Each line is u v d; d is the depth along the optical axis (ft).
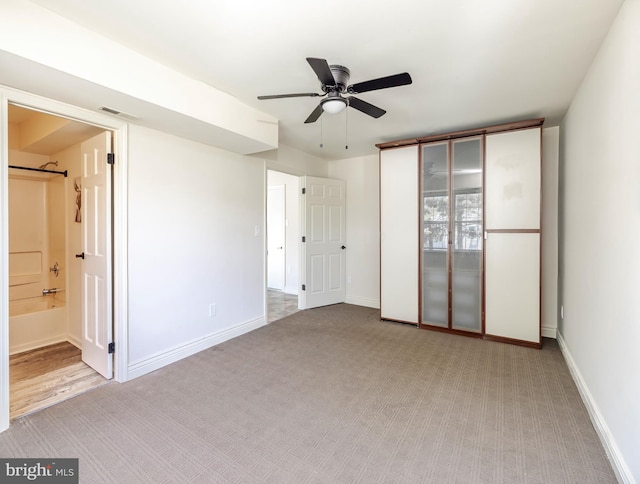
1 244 6.26
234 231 11.87
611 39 5.96
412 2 5.27
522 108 10.07
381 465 5.51
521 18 5.70
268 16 5.64
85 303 9.41
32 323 10.78
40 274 12.46
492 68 7.52
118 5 5.36
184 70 7.62
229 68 7.52
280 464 5.54
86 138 10.06
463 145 12.00
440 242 12.57
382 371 9.12
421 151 12.87
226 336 11.59
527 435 6.26
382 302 14.14
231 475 5.29
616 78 5.76
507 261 11.31
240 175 12.10
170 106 7.54
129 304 8.57
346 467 5.47
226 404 7.39
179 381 8.50
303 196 15.85
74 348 10.75
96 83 6.20
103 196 8.49
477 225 11.80
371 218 16.63
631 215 5.13
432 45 6.56
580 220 8.39
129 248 8.55
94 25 5.93
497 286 11.49
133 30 6.08
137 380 8.56
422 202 12.93
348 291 17.48
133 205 8.61
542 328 12.14
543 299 12.14
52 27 5.57
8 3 5.09
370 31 6.07
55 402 7.45
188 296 10.18
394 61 7.20
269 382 8.46
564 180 10.61
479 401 7.50
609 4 5.37
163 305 9.43
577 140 8.78
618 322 5.61
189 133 9.41
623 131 5.46
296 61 7.22
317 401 7.53
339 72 7.38
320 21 5.78
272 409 7.20
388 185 13.78
